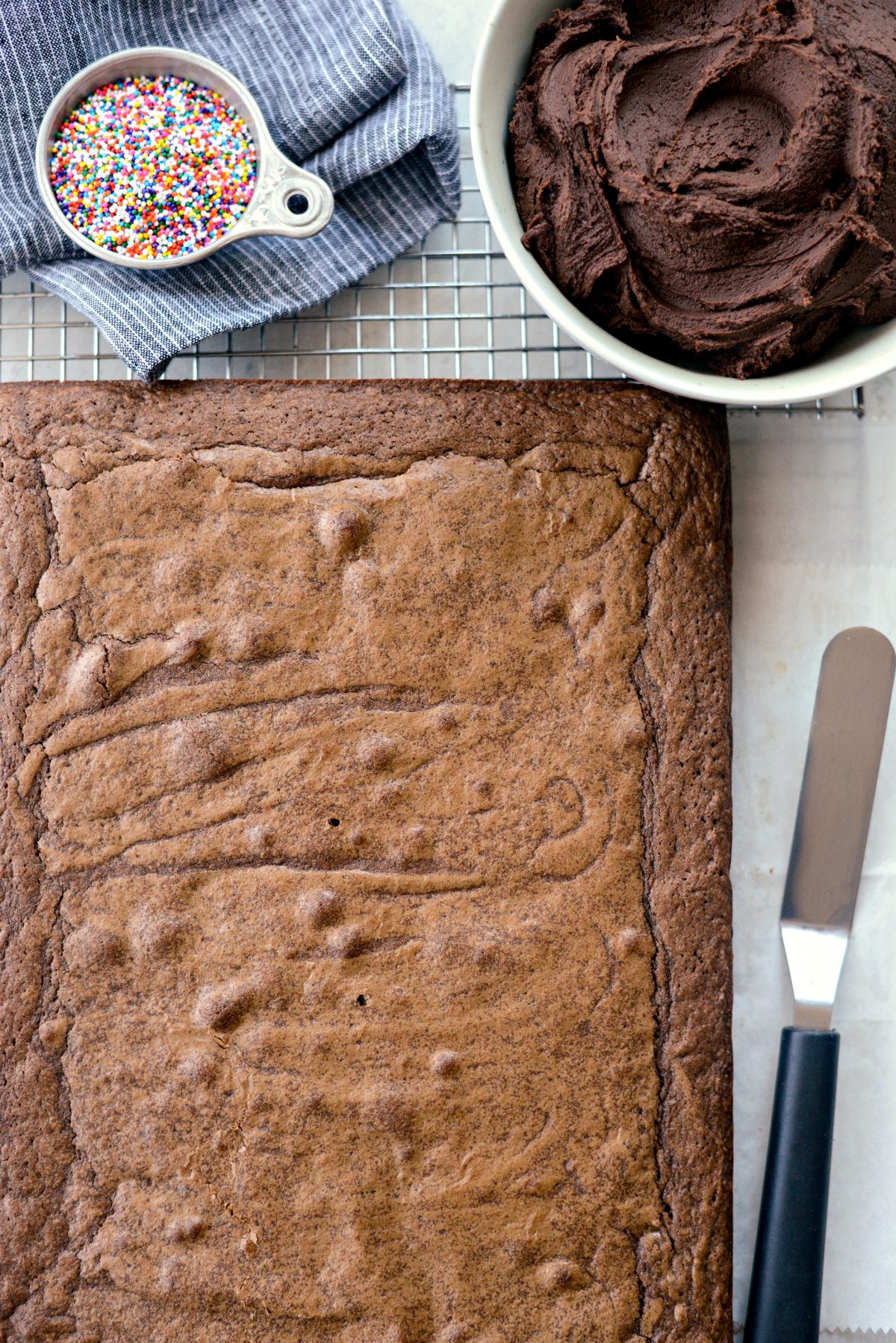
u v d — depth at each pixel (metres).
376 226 0.63
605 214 0.56
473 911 0.57
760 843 0.63
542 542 0.59
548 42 0.57
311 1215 0.56
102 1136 0.57
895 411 0.64
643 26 0.57
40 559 0.58
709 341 0.57
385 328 0.64
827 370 0.58
